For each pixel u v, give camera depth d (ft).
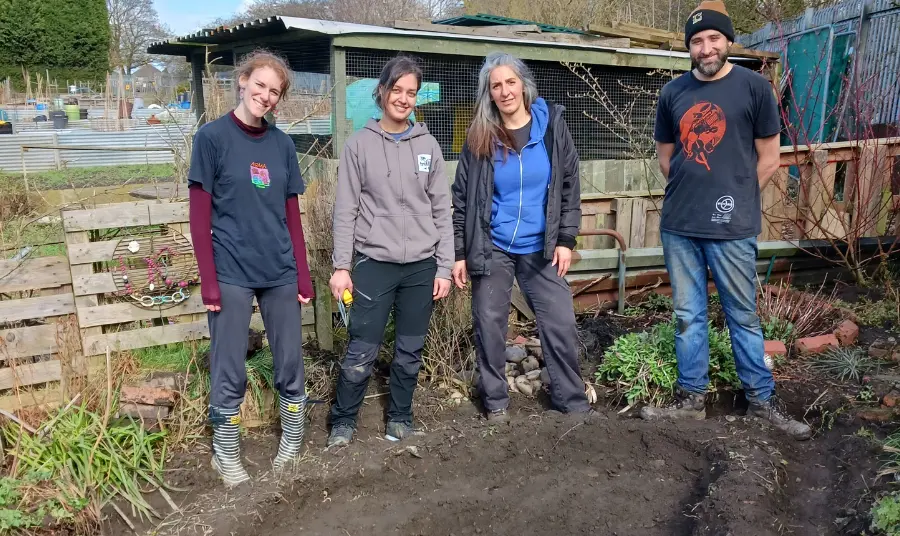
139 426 11.94
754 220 11.81
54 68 101.24
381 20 101.35
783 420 12.29
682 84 12.15
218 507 10.16
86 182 36.32
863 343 15.46
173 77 73.72
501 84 11.48
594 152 28.58
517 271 12.78
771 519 9.50
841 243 19.70
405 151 11.44
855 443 11.46
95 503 10.41
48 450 11.02
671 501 10.59
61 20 99.91
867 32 32.48
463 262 12.57
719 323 16.84
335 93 22.98
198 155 9.93
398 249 11.40
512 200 12.21
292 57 28.81
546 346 12.98
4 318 12.46
